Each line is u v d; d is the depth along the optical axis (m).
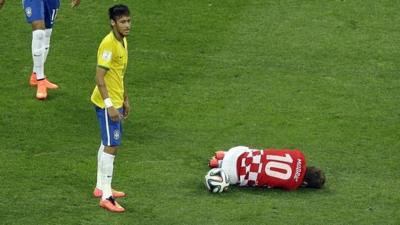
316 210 42.88
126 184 45.22
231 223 41.28
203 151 49.38
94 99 42.69
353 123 53.19
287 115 54.03
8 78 57.62
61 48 61.84
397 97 56.66
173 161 48.09
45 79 55.81
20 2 67.69
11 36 63.25
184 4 67.50
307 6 67.38
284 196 44.47
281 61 60.84
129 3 67.50
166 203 43.22
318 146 50.31
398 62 61.09
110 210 42.19
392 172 47.47
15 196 43.50
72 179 45.53
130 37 63.19
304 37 63.81
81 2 67.62
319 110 54.78
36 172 46.16
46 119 52.56
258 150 45.75
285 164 44.84
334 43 63.19
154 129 51.94
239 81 58.12
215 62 60.38
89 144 49.69
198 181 45.84
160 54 61.22
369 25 65.38
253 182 44.97
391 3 67.56
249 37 63.50
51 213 41.91
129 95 55.97
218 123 52.88
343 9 67.19
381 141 51.03
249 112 54.31
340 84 58.09
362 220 41.97
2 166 46.69
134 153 48.84
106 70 41.78
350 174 47.16
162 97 55.88
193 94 56.38
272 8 67.00
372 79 58.88
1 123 51.75
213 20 65.56
